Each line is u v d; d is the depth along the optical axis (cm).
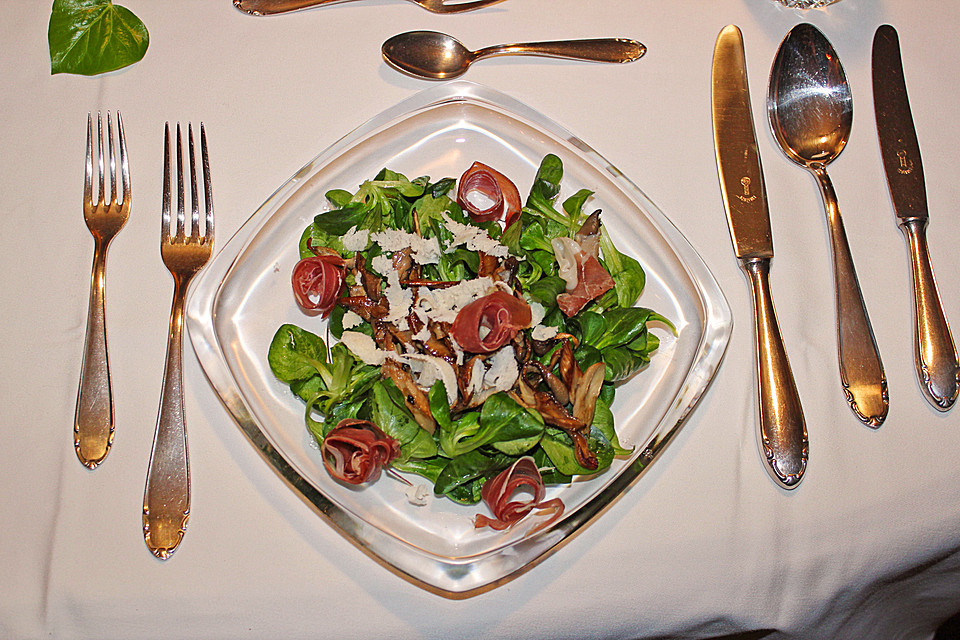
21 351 66
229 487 61
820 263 69
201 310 62
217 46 78
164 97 76
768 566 59
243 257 65
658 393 64
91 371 65
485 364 60
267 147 75
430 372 58
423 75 78
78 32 77
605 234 67
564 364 58
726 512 60
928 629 72
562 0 80
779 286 68
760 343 65
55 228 71
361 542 55
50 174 74
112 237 71
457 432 57
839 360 65
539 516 58
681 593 58
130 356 66
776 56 76
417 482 60
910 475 61
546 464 60
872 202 71
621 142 75
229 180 73
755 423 63
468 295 61
